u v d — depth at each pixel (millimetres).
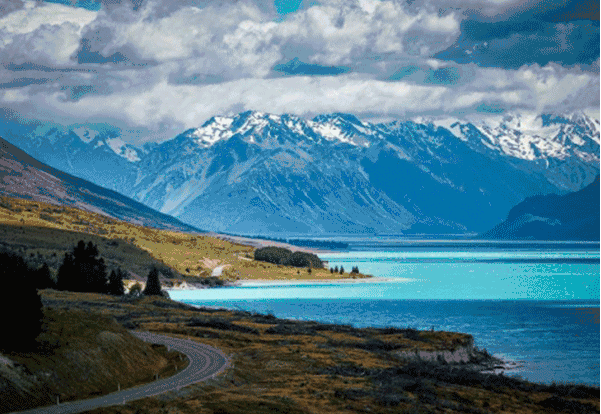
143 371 145125
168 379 138750
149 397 121438
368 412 132375
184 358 163125
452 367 193750
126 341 151875
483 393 158625
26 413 106125
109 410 110625
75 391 120625
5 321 121438
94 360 133500
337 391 144375
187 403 121500
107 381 130375
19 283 124250
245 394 133625
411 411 135375
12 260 127125
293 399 133875
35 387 114312
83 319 151250
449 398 150375
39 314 126562
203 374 144750
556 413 148250
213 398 126188
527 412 146125
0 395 107062
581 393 165875
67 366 125438
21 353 121812
